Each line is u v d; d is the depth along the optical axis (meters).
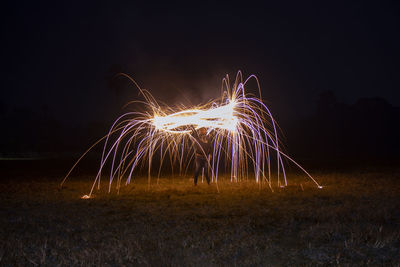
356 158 31.22
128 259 4.51
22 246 5.05
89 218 6.82
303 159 29.89
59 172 18.25
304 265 4.24
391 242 4.94
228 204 8.05
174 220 6.52
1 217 7.00
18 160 34.69
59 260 4.51
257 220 6.40
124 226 6.14
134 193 10.08
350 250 4.68
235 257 4.52
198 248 4.84
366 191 9.78
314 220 6.38
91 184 12.49
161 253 4.63
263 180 12.88
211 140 11.48
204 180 13.15
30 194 10.14
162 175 15.45
